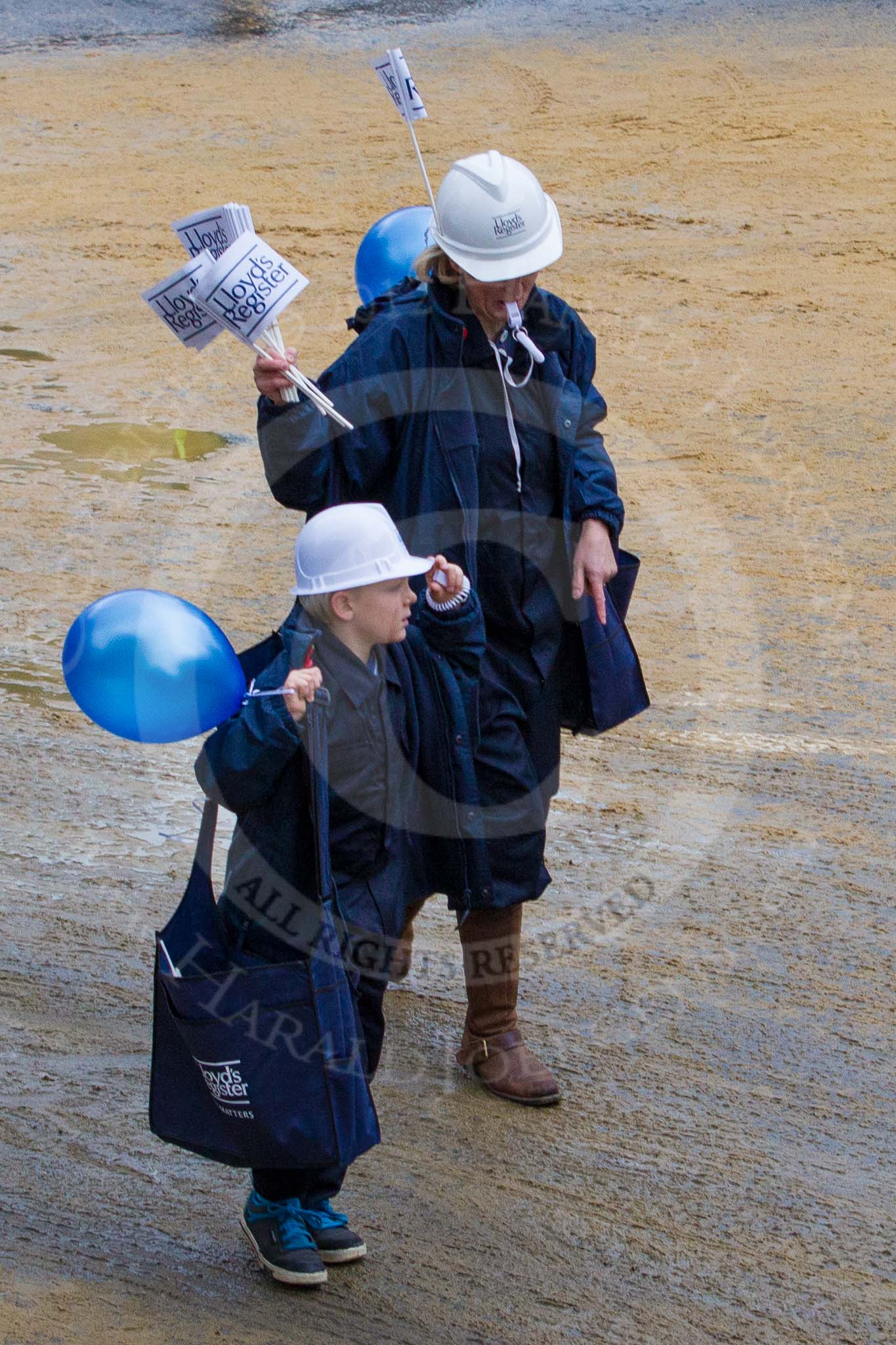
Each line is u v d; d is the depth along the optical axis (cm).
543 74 3716
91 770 1388
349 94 3709
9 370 2433
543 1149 945
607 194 3050
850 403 2219
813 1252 862
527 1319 820
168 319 801
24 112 3684
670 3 4191
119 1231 887
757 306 2581
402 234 1095
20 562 1770
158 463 2072
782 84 3528
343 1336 810
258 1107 763
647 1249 866
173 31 4225
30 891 1216
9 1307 827
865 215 2917
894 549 1780
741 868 1214
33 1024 1067
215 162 3356
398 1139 956
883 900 1170
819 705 1455
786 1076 998
